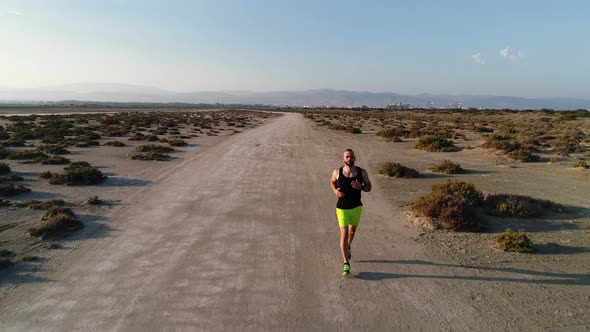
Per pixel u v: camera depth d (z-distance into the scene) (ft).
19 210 28.43
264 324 14.03
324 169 51.19
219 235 24.30
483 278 18.19
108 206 30.71
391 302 15.84
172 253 21.11
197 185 39.68
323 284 17.48
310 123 176.96
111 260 20.01
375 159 60.29
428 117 223.10
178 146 75.36
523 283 17.66
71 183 38.11
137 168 49.19
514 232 24.03
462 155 64.54
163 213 29.14
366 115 274.77
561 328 13.92
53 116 168.96
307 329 13.75
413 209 29.12
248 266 19.45
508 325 14.14
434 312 15.05
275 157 62.34
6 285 16.98
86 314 14.66
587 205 31.19
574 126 127.03
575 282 17.74
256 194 36.14
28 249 21.18
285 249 21.97
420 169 50.70
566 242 22.86
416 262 20.06
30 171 44.42
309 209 31.04
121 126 119.34
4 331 13.47
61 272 18.43
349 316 14.69
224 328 13.74
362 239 23.67
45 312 14.78
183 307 15.24
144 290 16.67
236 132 116.47
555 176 45.03
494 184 40.29
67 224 24.98
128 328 13.71
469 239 23.59
